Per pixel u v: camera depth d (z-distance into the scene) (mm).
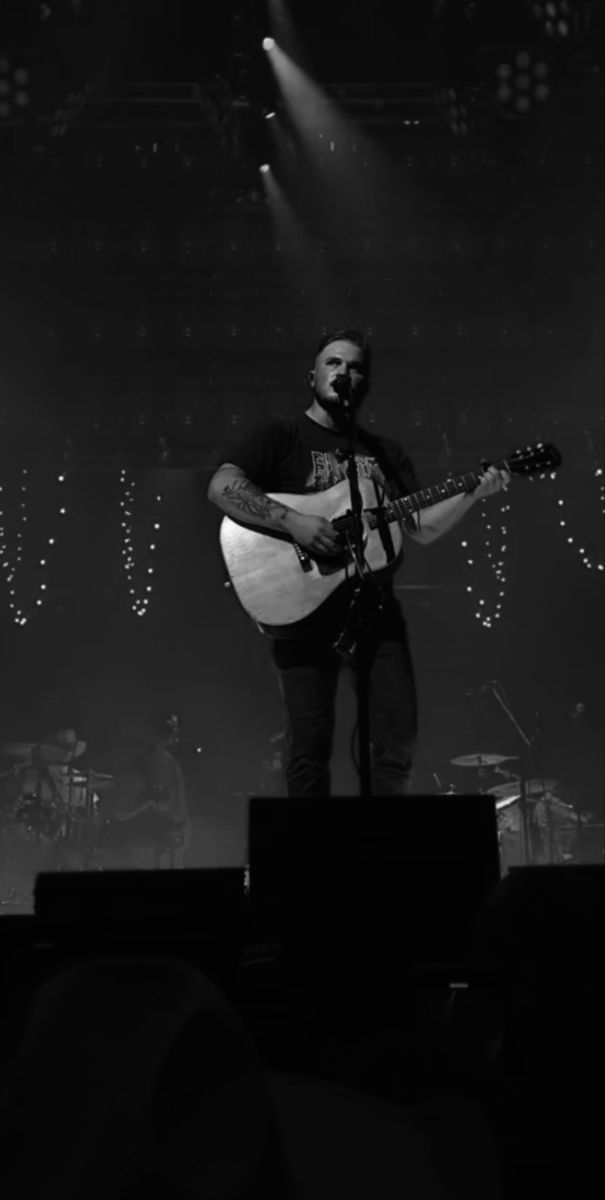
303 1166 561
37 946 1826
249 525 3592
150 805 8875
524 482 11336
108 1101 548
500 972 1244
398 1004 2143
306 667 3494
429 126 10648
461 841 2254
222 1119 556
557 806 8539
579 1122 1200
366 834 2248
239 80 9977
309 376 3801
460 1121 632
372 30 9852
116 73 9844
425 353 11125
